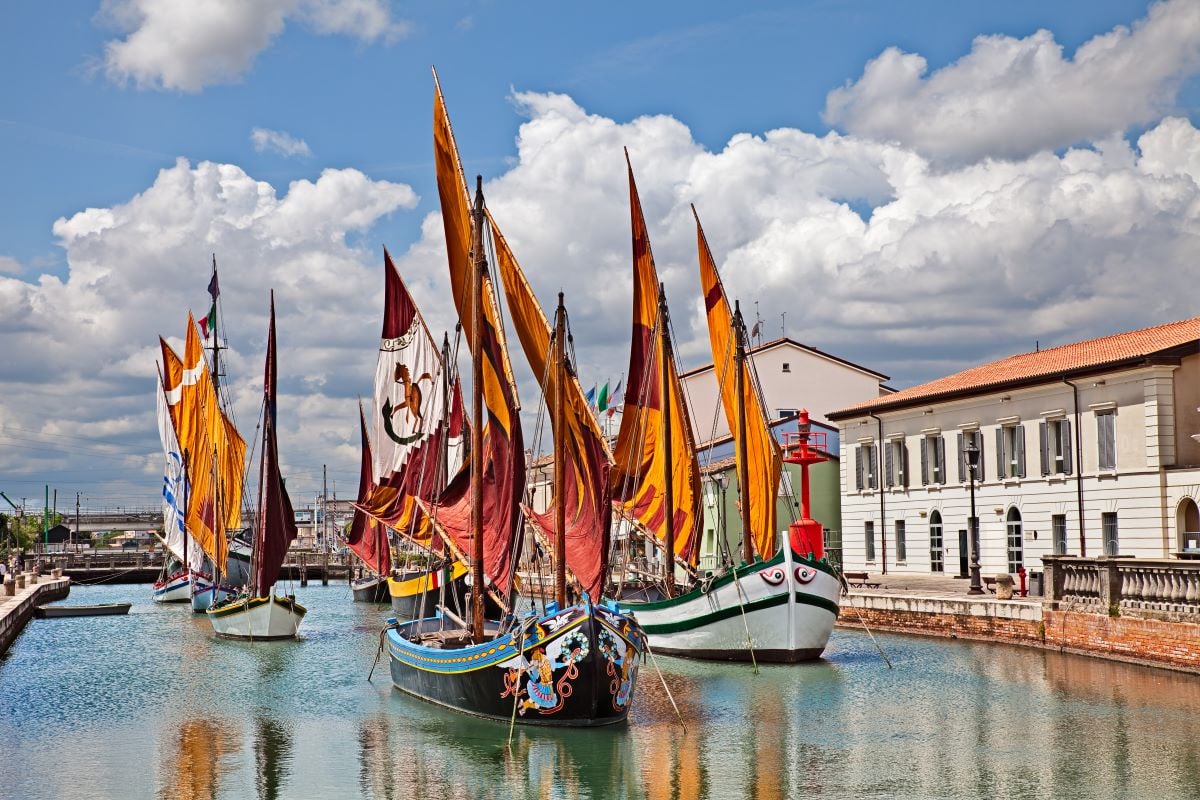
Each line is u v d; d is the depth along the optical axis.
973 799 27.98
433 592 70.25
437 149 43.38
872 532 80.12
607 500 40.44
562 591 38.38
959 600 54.78
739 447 53.59
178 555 99.69
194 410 83.69
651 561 70.31
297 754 33.59
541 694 35.59
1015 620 51.50
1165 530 57.16
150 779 31.00
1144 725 35.00
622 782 29.88
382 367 68.88
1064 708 37.66
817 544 51.59
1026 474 66.19
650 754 32.72
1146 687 40.62
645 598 59.28
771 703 40.06
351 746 34.44
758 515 54.09
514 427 41.22
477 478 38.97
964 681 43.34
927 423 74.69
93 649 62.22
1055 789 28.66
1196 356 57.97
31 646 64.19
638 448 57.47
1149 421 57.72
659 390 56.59
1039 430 65.31
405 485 67.81
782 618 48.56
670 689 43.16
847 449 82.88
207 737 36.38
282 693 45.06
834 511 86.44
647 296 56.56
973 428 70.56
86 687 47.56
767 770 30.86
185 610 92.25
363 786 29.94
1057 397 63.88
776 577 48.75
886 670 46.53
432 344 66.94
